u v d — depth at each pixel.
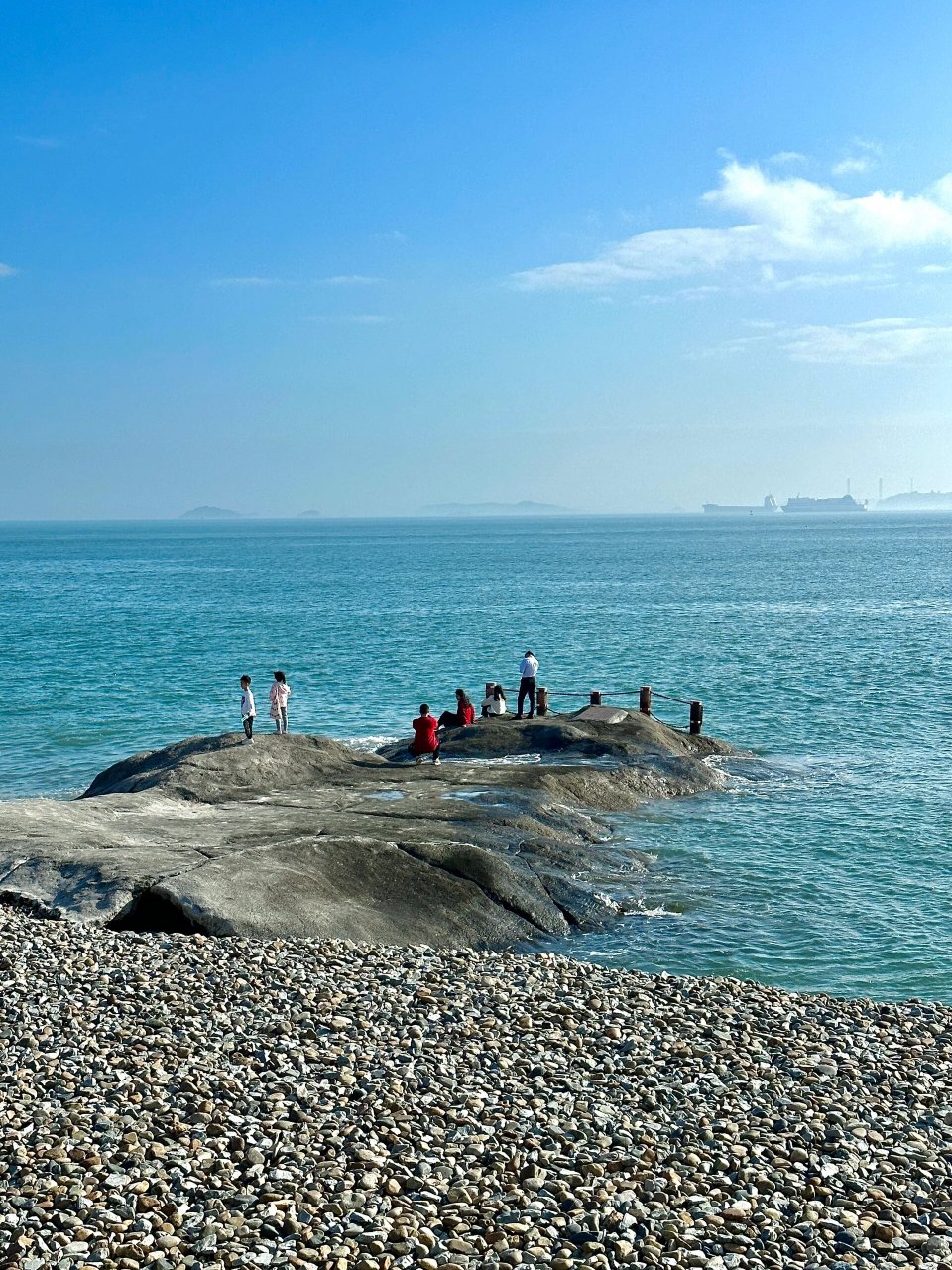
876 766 39.56
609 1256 10.34
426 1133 12.42
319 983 17.38
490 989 17.81
